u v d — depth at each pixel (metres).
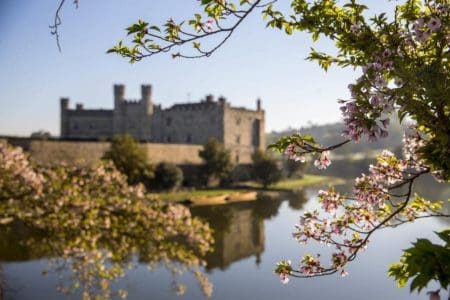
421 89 4.00
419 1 4.54
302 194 88.56
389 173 5.38
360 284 28.41
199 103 116.69
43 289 22.52
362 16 4.49
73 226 13.50
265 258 36.03
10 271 25.70
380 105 4.14
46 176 14.38
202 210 63.50
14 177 13.68
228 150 92.88
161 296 24.58
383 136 4.21
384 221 5.02
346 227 5.29
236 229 49.69
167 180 73.50
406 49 4.51
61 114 120.81
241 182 105.31
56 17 4.14
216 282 29.03
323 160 4.80
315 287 28.00
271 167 96.75
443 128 4.04
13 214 13.51
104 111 120.25
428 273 3.15
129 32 4.48
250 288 27.84
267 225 52.56
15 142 62.72
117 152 61.25
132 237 14.05
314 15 4.63
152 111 119.94
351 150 130.50
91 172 14.70
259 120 127.31
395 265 4.53
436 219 48.88
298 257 35.75
